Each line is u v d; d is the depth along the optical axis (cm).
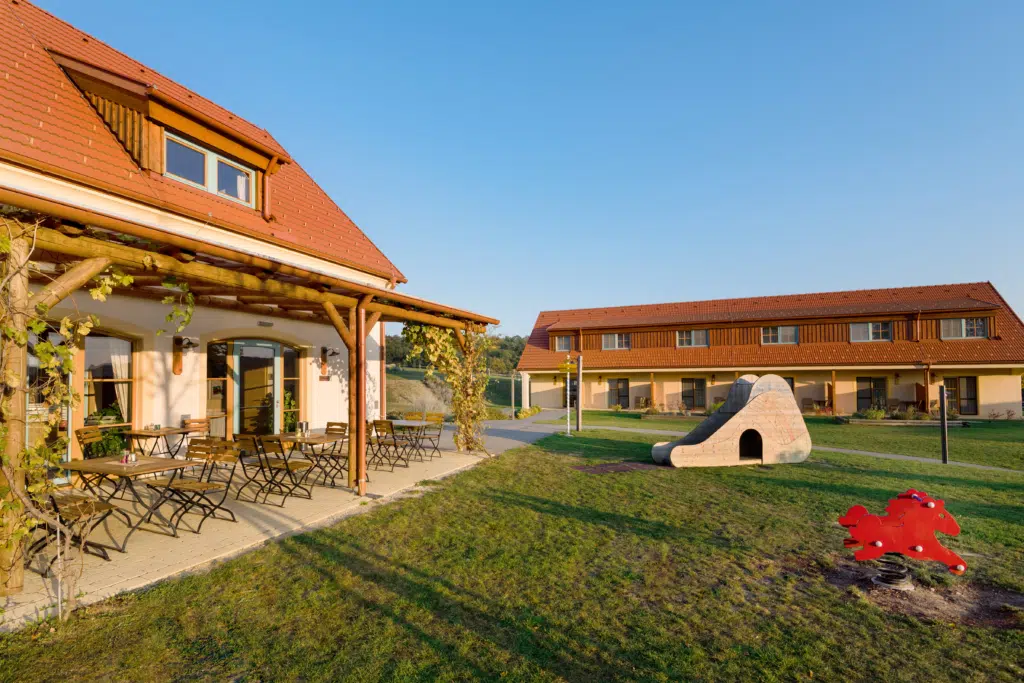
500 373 4766
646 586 489
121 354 902
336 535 614
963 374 2478
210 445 706
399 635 394
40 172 740
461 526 657
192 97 1244
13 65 862
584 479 956
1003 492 872
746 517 713
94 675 337
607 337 3191
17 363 426
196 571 505
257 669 348
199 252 555
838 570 532
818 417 2447
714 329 2962
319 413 1315
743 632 405
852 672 352
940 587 494
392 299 902
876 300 2992
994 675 349
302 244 1177
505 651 373
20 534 423
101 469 588
